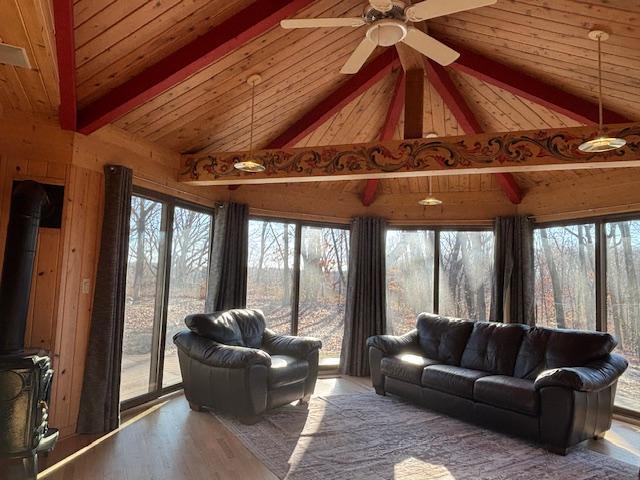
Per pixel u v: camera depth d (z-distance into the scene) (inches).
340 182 263.1
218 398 168.2
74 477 119.0
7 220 140.4
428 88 199.0
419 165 165.0
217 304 217.9
